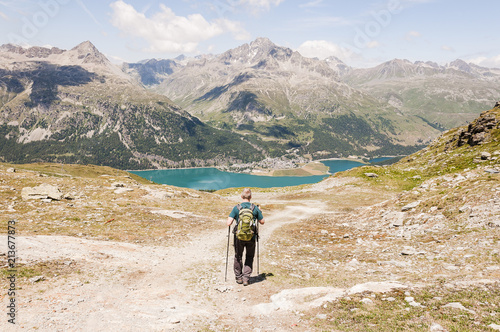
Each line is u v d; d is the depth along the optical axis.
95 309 7.18
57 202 27.47
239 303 8.48
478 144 67.50
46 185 29.67
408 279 9.67
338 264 13.83
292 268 12.95
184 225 24.44
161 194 43.00
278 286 9.92
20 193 29.00
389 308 7.06
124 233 19.02
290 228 26.84
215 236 21.17
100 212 25.28
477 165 55.66
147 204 34.41
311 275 11.73
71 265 10.42
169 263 12.92
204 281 10.55
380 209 27.33
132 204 32.66
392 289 8.26
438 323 6.04
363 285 8.74
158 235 19.58
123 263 11.82
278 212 41.03
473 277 8.73
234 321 7.12
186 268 12.32
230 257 15.09
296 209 44.19
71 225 19.89
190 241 18.88
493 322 5.72
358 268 12.70
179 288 9.66
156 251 15.07
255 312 7.72
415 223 19.78
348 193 59.19
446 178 30.61
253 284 10.11
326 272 12.23
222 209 37.16
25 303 6.91
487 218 14.95
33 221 19.72
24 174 42.88
